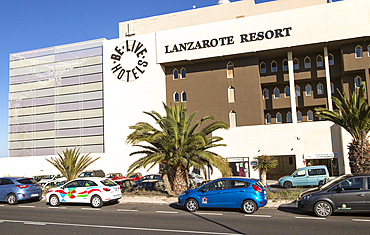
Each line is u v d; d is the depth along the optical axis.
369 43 33.41
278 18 35.09
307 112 38.06
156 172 38.53
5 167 45.47
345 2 33.19
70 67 45.47
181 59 38.34
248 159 31.98
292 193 17.59
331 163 30.08
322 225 10.55
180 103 39.66
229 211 13.95
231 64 38.16
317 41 33.53
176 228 10.62
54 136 45.03
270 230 10.03
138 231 10.28
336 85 36.97
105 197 16.06
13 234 10.28
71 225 11.56
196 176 27.69
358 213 12.44
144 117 40.03
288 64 35.47
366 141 17.62
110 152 41.16
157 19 43.50
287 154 30.83
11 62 48.22
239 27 36.38
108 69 42.41
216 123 19.77
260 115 36.06
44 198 21.08
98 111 43.38
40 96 46.50
